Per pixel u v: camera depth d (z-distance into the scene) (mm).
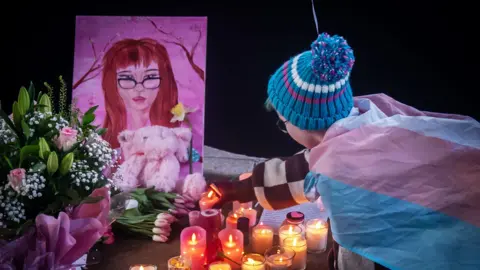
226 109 2414
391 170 1160
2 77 2354
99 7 2270
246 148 2465
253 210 1961
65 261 1339
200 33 2092
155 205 1966
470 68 2125
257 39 2275
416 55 2166
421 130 1197
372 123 1252
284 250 1636
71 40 2303
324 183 1200
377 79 2230
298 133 1381
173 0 2262
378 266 1195
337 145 1229
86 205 1371
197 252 1618
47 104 1492
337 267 1361
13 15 2281
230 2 2250
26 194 1279
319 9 2197
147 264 1596
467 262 1040
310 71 1251
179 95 2104
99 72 2102
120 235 1836
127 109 2104
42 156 1300
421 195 1120
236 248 1691
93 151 1440
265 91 2350
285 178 1423
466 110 2176
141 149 2064
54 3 2266
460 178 1117
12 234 1302
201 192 1983
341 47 1233
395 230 1118
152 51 2098
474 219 1069
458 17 2084
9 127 1394
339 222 1170
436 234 1079
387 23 2156
